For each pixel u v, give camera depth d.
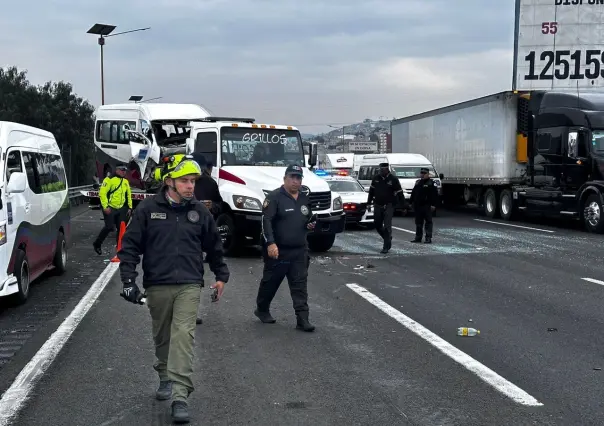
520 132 25.02
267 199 8.25
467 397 5.82
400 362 6.88
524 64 30.16
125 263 5.46
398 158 29.39
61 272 12.62
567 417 5.35
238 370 6.65
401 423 5.25
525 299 10.15
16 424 5.31
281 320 8.83
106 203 15.09
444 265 13.67
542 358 7.00
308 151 16.41
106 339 7.90
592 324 8.52
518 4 29.94
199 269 5.58
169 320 5.61
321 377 6.41
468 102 28.08
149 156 20.83
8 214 9.20
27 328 8.47
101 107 26.19
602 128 21.22
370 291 10.83
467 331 8.05
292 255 8.27
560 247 16.70
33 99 46.59
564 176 22.23
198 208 5.60
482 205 28.28
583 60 29.94
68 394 6.00
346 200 21.39
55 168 12.39
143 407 5.66
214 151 15.63
